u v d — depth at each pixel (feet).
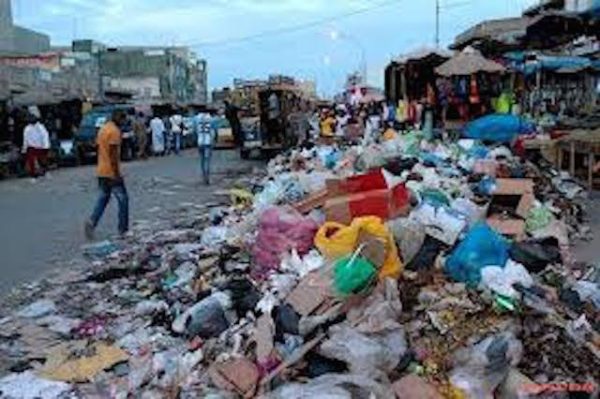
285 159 67.05
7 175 84.33
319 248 24.04
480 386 17.17
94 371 20.71
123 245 39.29
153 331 23.43
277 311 20.38
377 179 29.94
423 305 20.38
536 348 18.34
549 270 24.22
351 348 17.53
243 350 19.88
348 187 30.01
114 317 25.84
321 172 44.75
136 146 111.24
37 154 83.92
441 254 23.53
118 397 19.03
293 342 19.13
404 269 22.80
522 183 36.83
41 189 70.95
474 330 18.86
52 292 30.04
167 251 35.27
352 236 23.13
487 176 41.39
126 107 115.75
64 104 109.29
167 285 28.22
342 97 184.85
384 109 93.15
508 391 17.15
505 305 19.58
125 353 21.83
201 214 49.42
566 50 86.69
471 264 21.94
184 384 19.06
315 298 20.25
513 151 55.36
